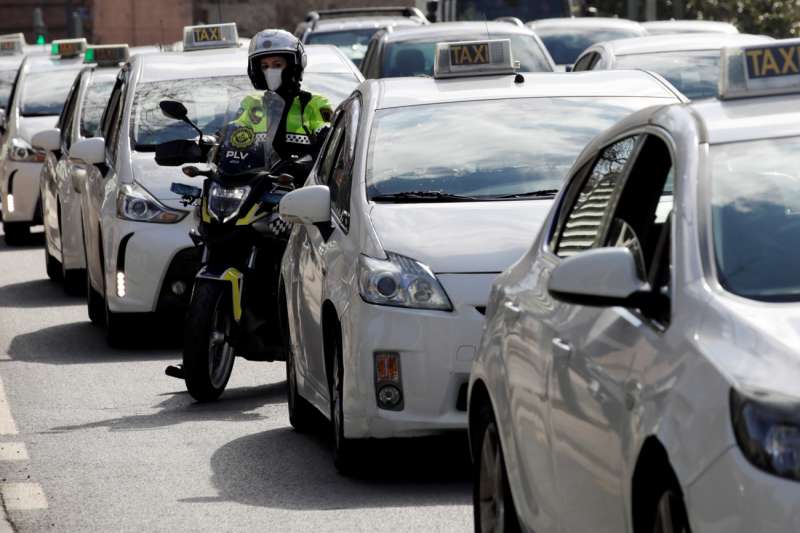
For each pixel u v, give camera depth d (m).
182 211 28.73
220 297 23.61
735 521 8.75
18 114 51.44
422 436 17.55
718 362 9.34
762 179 10.87
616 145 12.71
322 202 19.88
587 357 11.08
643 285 10.39
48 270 41.47
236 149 23.72
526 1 75.06
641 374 10.09
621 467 10.20
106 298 29.53
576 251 12.67
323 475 18.80
